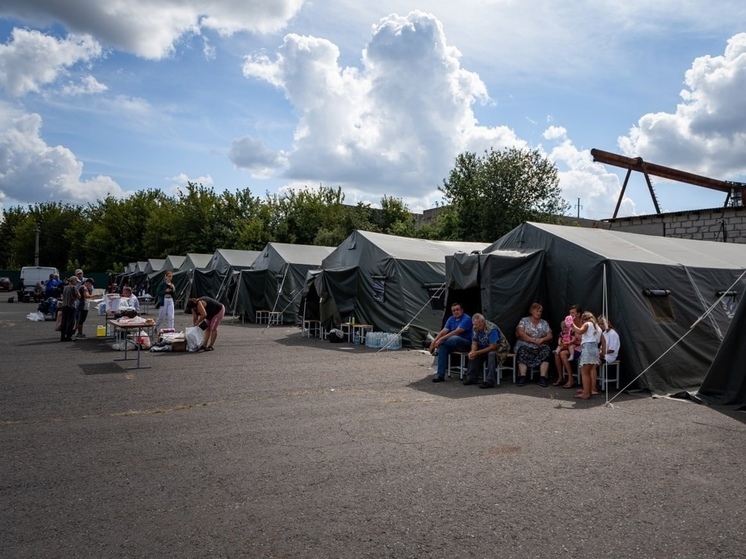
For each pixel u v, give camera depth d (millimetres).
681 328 10648
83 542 3754
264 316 23438
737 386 8516
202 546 3711
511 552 3686
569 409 8141
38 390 8914
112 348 14195
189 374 10578
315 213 49031
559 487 4887
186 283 31578
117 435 6379
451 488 4820
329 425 6926
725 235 21562
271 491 4703
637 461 5652
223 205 51312
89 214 69688
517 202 35562
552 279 11305
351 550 3676
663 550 3752
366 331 16641
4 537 3816
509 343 10969
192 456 5629
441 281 16828
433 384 10039
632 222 25000
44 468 5234
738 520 4258
